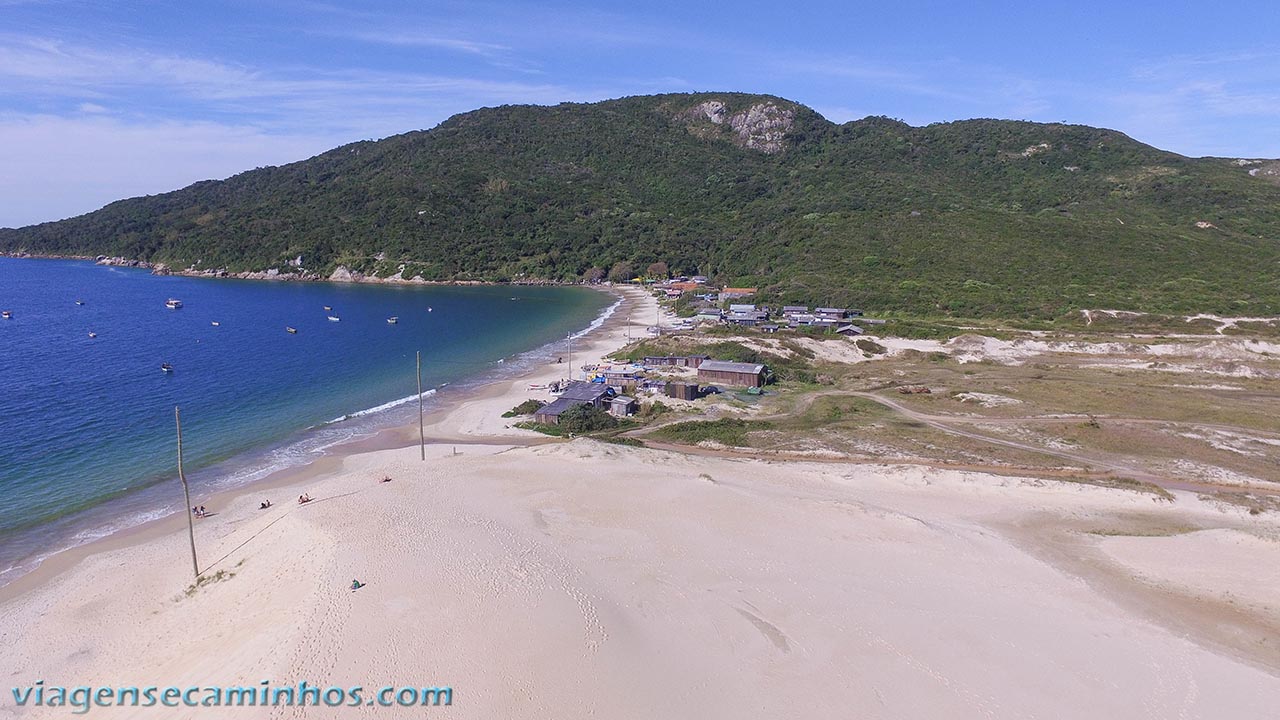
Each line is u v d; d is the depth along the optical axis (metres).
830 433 59.34
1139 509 42.84
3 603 32.53
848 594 31.30
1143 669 26.56
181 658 27.42
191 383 78.62
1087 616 30.34
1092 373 84.38
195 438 59.03
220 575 33.88
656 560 33.88
